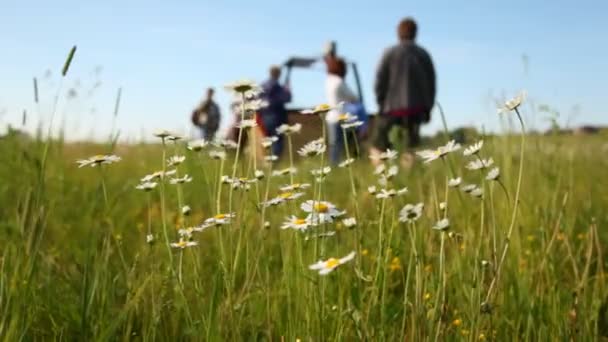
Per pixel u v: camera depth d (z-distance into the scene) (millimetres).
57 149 4328
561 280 2604
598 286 2461
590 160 5543
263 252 2229
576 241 3246
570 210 3309
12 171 3531
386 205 2395
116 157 2125
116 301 2363
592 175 4875
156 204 4258
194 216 3826
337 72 7766
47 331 2045
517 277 2248
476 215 3172
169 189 3918
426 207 2674
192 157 2797
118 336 2037
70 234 3088
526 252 2756
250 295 2109
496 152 3631
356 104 7668
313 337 1785
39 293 2176
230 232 1921
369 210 3307
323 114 2146
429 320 1849
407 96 6715
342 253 2383
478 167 1895
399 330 2041
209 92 7688
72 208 3586
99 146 5223
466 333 1911
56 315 2131
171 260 1981
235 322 1872
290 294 1996
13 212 3006
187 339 2045
